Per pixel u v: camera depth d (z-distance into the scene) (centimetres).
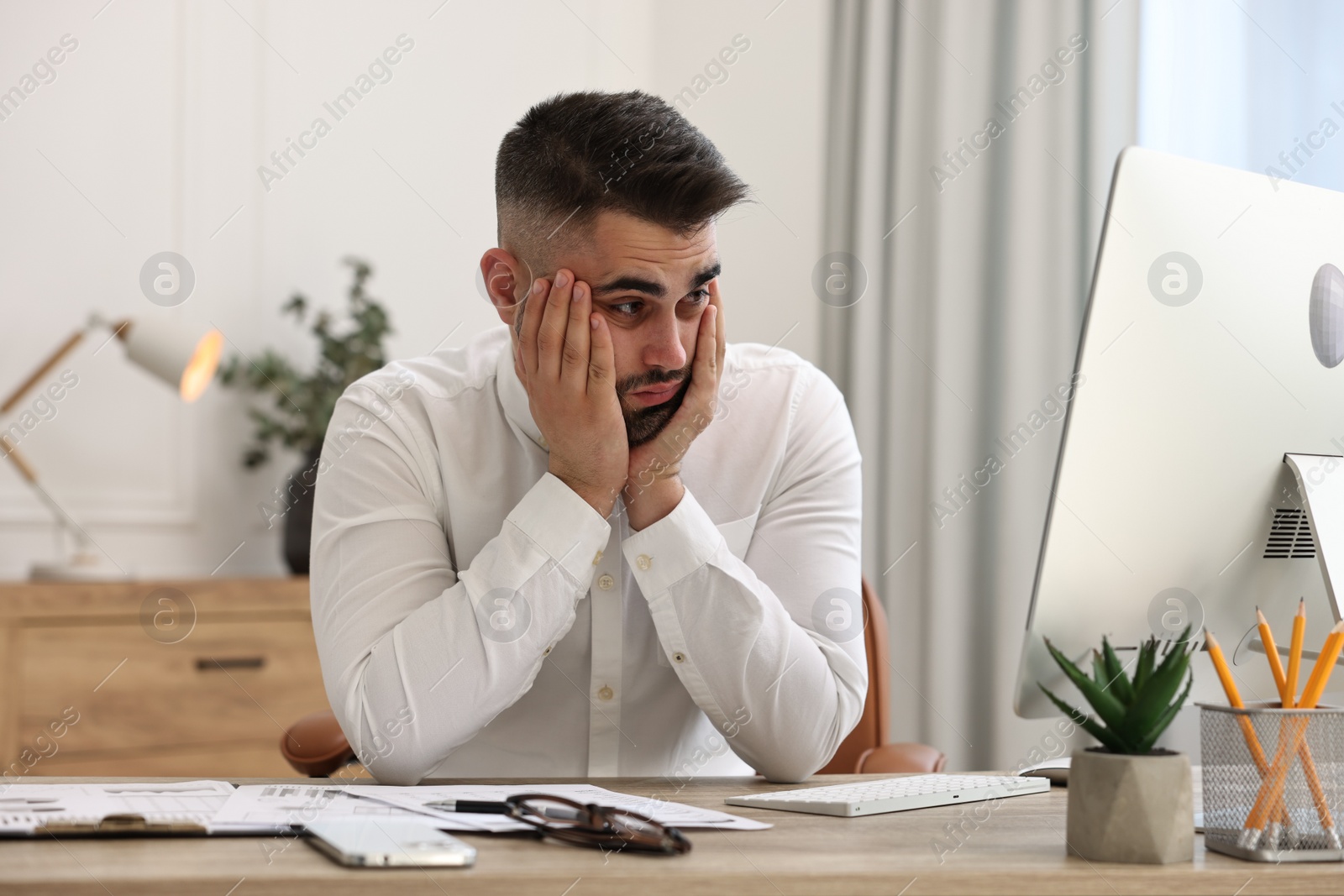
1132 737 66
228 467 278
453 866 58
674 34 337
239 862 58
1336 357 88
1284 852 66
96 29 258
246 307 277
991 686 243
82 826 64
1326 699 113
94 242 259
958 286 253
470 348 130
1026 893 61
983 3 252
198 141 271
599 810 68
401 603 105
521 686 100
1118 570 83
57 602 213
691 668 103
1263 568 88
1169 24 223
